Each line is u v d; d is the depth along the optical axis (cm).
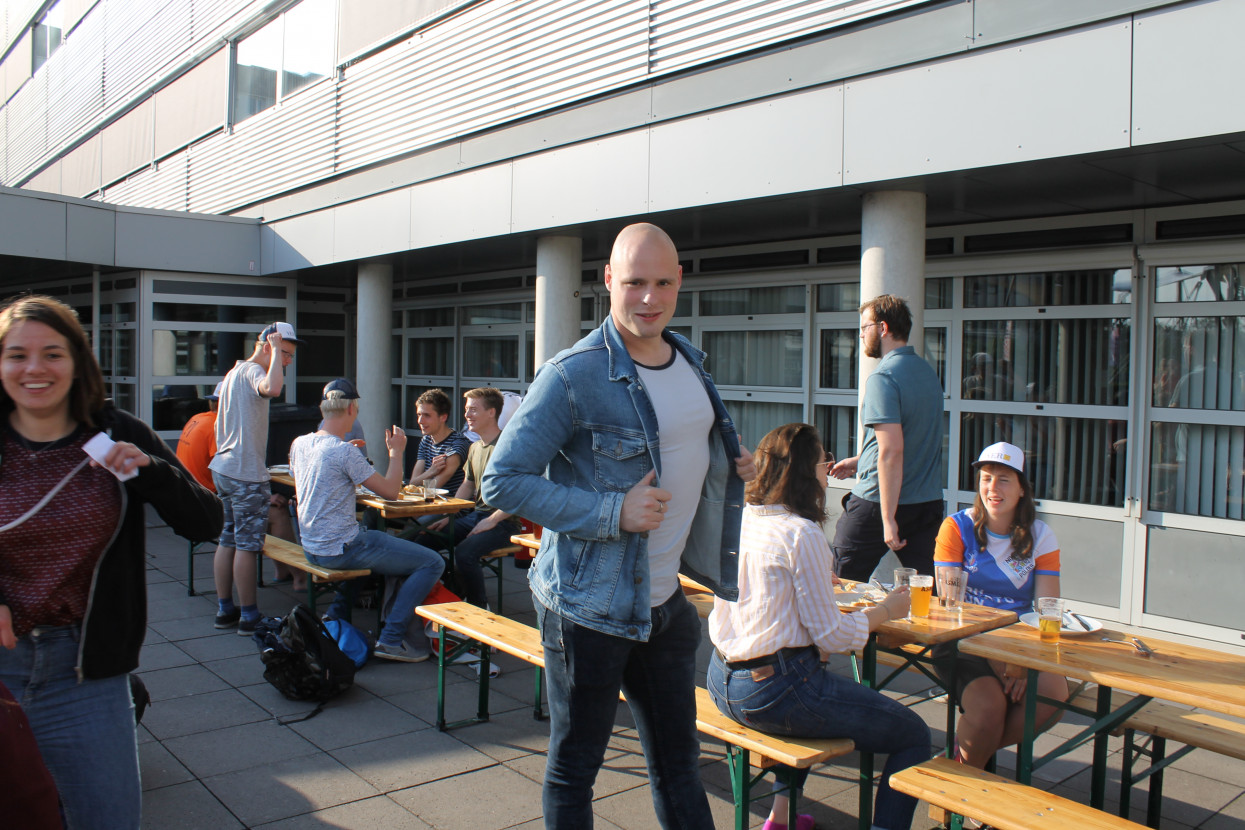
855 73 533
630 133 674
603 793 378
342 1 1018
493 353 1116
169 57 1426
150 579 761
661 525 248
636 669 261
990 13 476
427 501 627
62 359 234
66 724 237
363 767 400
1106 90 437
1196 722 345
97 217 1040
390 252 940
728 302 827
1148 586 579
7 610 227
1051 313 628
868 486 471
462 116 839
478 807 364
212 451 724
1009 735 360
